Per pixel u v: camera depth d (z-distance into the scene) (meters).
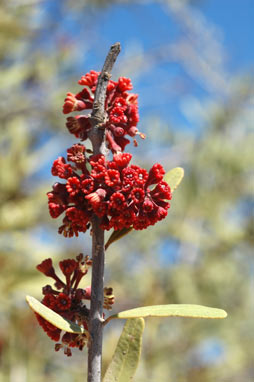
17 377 0.74
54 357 0.85
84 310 0.30
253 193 1.09
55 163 0.29
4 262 0.78
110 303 0.30
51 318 0.27
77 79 1.13
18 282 0.76
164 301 1.00
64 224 0.29
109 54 0.28
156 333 0.93
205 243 1.07
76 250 1.01
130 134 0.30
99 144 0.29
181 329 0.96
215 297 1.03
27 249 0.82
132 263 1.07
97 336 0.28
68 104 0.30
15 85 1.02
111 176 0.28
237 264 1.07
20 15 1.07
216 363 0.99
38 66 1.05
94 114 0.29
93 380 0.28
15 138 0.91
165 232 1.07
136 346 0.30
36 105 1.05
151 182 0.29
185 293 1.00
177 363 0.94
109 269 1.06
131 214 0.28
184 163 1.14
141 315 0.27
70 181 0.28
